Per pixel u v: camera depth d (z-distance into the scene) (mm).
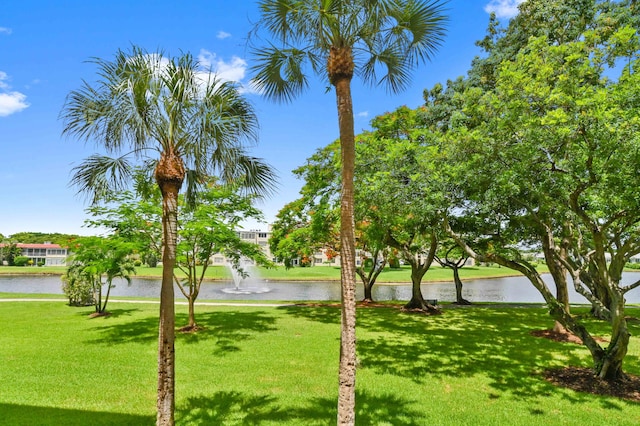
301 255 18828
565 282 12102
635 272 56594
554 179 7324
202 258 13359
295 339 11508
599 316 15562
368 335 12406
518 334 12633
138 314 16078
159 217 12414
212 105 5977
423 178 9258
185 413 6160
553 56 7797
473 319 15742
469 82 15070
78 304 18172
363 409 6371
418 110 16031
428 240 19375
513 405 6562
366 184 11531
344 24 4844
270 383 7609
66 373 8102
